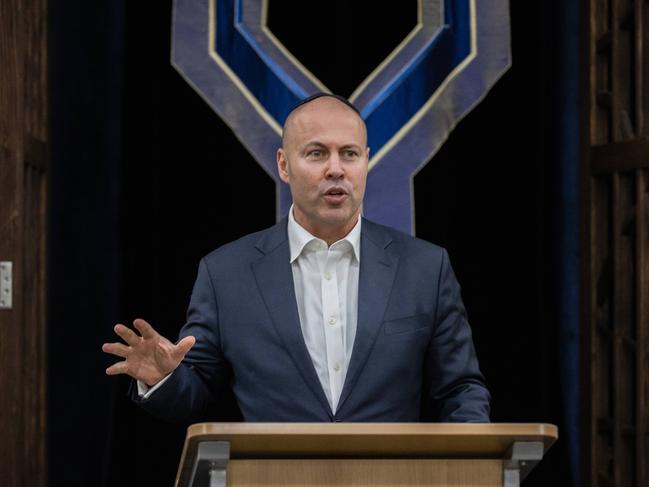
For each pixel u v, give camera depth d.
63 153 8.15
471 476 4.34
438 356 5.75
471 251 8.32
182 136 8.09
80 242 8.10
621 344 8.34
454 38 8.25
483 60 8.26
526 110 8.38
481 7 8.27
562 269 8.64
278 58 8.10
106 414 8.12
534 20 8.41
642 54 8.23
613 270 8.41
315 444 4.04
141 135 8.09
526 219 8.38
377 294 5.62
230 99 8.05
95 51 8.12
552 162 8.65
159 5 8.12
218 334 5.70
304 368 5.44
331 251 5.71
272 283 5.64
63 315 8.12
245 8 8.09
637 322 8.16
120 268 8.08
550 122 8.65
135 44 8.10
